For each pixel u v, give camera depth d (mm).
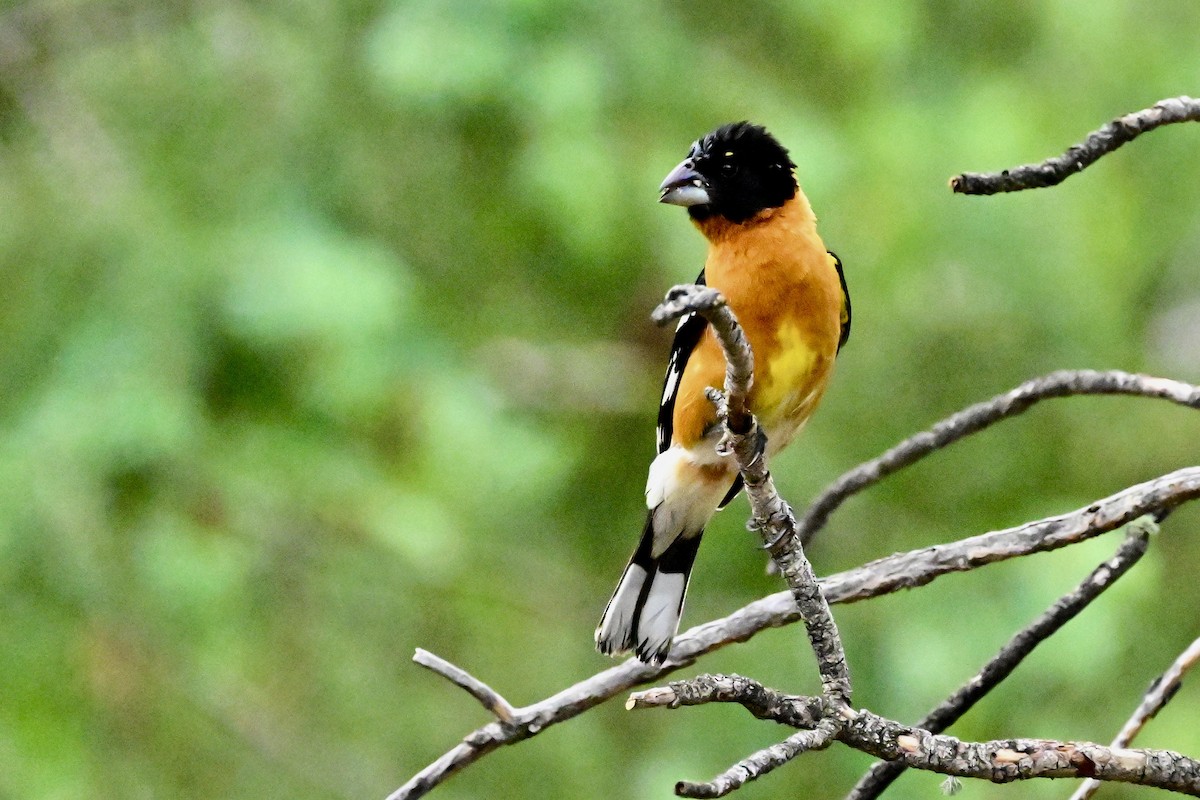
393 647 11836
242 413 11359
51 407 10672
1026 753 4516
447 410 11664
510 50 11711
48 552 10438
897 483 13414
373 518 11406
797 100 12578
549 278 12852
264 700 11203
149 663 10602
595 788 12336
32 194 11344
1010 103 12992
